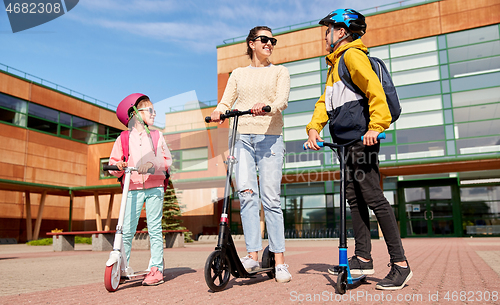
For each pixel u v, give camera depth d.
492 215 17.58
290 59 19.83
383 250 7.60
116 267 2.79
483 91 16.50
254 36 3.41
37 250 12.56
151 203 3.21
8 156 21.16
